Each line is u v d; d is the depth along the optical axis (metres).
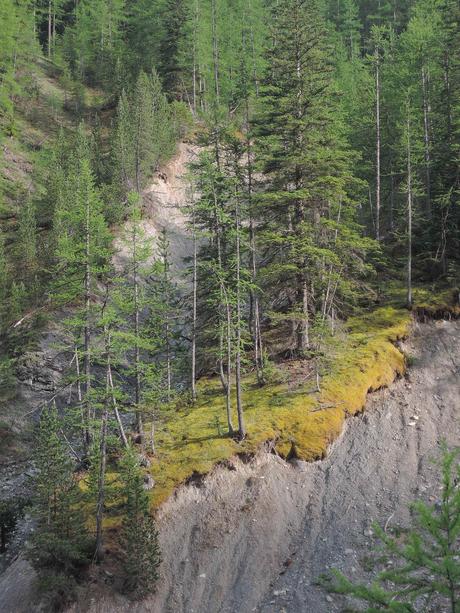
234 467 21.53
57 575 17.11
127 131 48.78
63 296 23.78
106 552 18.17
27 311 34.75
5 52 66.69
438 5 45.41
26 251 36.56
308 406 24.12
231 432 22.88
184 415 25.95
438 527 8.88
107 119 66.38
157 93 56.41
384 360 26.56
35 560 17.42
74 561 17.55
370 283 33.66
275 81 27.67
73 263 24.70
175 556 18.70
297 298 27.59
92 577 17.36
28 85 70.19
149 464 21.83
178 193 52.28
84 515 18.97
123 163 46.44
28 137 60.78
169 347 29.55
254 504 20.41
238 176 27.64
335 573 9.65
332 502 20.41
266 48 28.23
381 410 24.56
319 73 27.42
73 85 71.31
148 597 17.31
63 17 95.12
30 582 17.91
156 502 20.02
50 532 17.19
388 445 22.64
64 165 47.56
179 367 29.70
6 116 61.47
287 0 27.45
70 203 37.72
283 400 24.95
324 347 27.30
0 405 29.95
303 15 27.25
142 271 25.28
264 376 26.86
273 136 27.42
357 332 29.28
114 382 31.52
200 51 62.31
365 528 18.97
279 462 22.02
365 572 17.20
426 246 34.12
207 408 26.12
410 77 42.53
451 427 23.31
